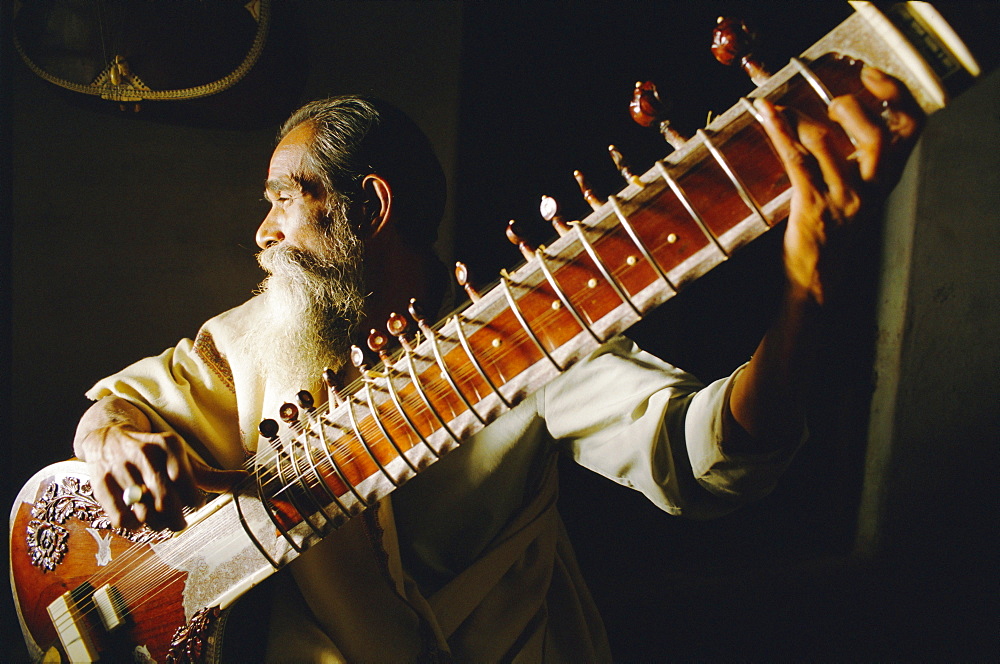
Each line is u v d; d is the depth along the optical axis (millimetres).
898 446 2174
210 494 874
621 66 2117
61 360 1777
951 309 2139
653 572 2188
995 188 2105
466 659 878
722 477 702
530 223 2068
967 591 2094
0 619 1579
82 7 1312
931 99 435
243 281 1890
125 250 1801
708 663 1841
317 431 751
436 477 921
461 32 1942
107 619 935
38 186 1730
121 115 1539
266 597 917
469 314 646
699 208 539
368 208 988
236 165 1869
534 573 981
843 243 493
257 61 1419
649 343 2252
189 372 1133
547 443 999
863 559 2246
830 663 1836
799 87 487
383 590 830
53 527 982
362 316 959
